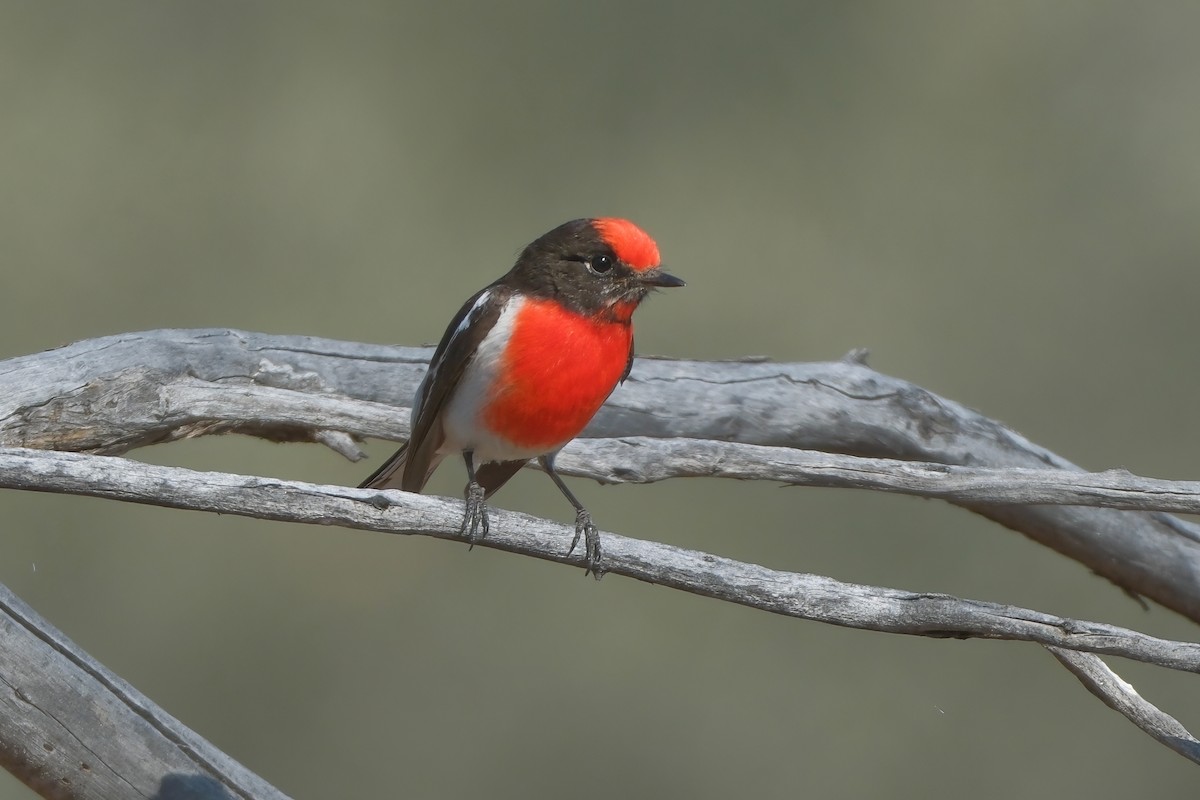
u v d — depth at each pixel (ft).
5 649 19.48
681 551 19.66
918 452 29.04
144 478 18.85
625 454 24.56
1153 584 28.55
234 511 19.06
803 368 29.17
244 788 19.75
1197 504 20.68
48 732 19.57
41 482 18.60
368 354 28.09
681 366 29.07
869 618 18.88
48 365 25.39
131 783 19.66
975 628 18.39
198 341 26.89
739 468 23.68
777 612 19.17
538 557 19.90
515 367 23.06
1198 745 19.08
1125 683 19.58
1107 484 21.04
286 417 25.85
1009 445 29.17
